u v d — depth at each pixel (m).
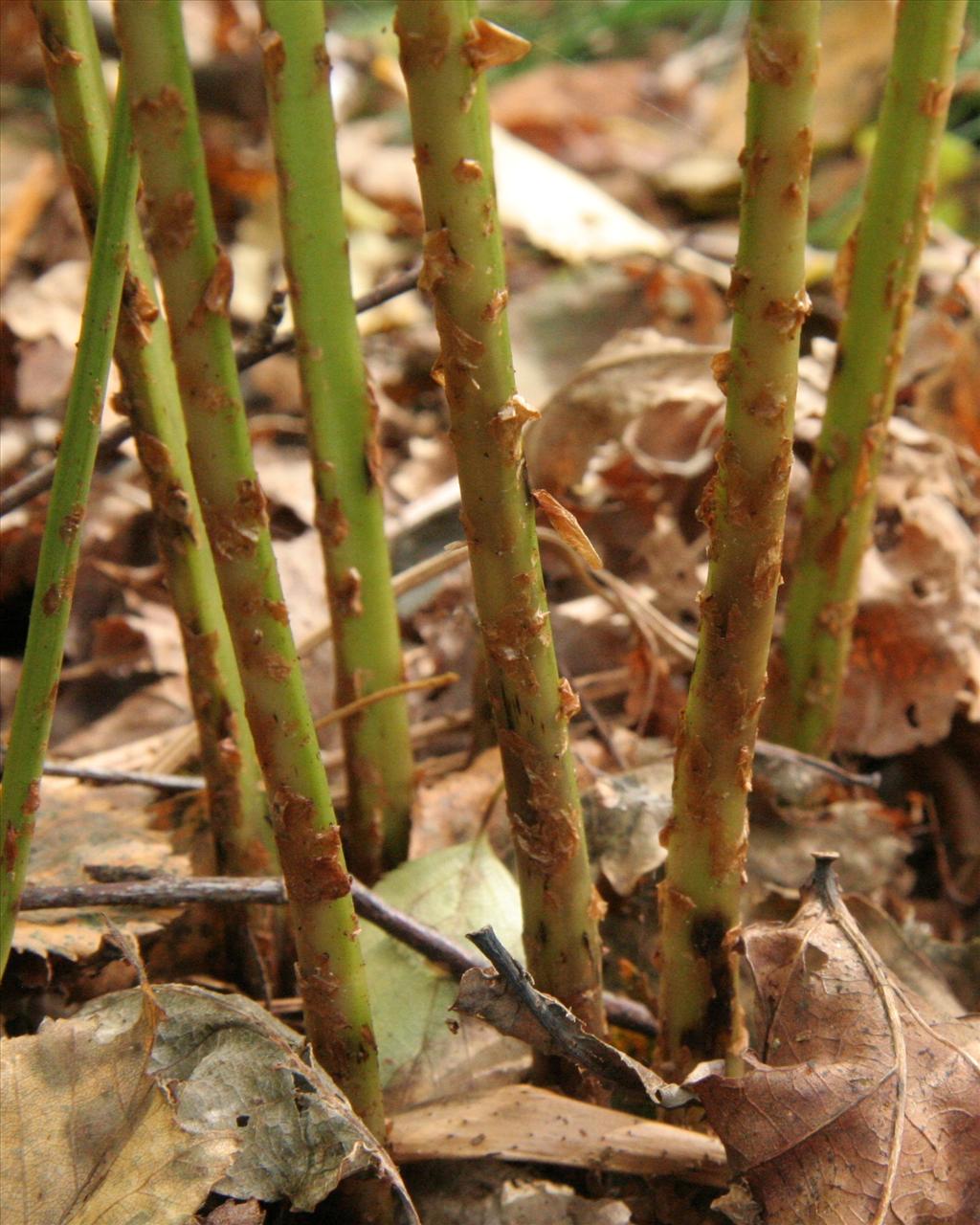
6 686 0.26
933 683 0.22
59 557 0.13
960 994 0.19
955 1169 0.14
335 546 0.17
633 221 0.41
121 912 0.17
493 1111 0.16
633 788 0.19
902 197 0.17
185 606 0.16
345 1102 0.15
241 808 0.18
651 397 0.26
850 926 0.15
